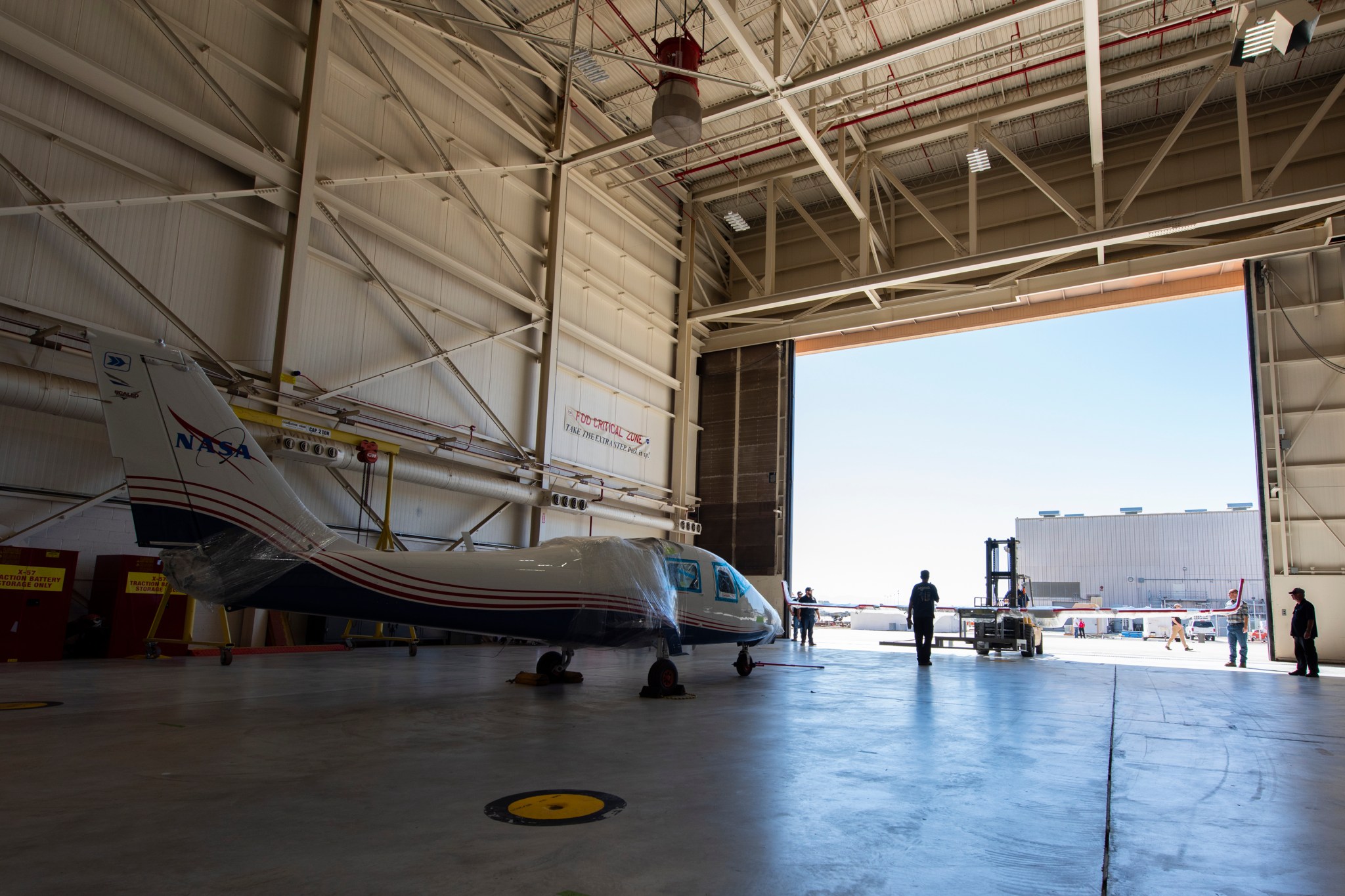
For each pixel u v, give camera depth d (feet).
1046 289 63.82
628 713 21.30
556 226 59.88
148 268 36.09
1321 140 57.41
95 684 24.25
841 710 22.95
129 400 19.13
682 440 75.36
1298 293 58.08
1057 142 66.13
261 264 40.57
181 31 37.47
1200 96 53.21
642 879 8.31
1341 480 55.21
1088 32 41.70
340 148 44.78
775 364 77.82
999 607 57.57
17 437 32.32
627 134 66.90
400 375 47.75
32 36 31.60
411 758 14.40
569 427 62.34
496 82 55.36
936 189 71.51
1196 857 9.70
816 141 51.11
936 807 11.73
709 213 79.61
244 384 37.78
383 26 47.09
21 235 32.04
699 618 29.32
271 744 15.42
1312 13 30.58
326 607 20.51
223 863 8.54
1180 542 135.95
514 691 25.70
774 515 75.10
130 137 35.70
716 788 12.64
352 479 45.11
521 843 9.48
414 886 7.92
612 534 66.49
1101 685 33.40
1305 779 14.69
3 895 7.45
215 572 19.47
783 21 51.80
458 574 22.36
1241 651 48.85
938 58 56.24
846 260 66.13
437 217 50.98
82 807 10.72
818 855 9.32
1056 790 13.11
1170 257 59.98
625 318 70.03
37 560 30.71
